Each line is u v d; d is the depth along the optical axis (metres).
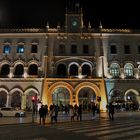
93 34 53.75
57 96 50.16
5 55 52.88
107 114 42.44
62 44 53.44
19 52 53.06
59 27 54.25
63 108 48.75
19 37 54.03
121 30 54.19
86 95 50.34
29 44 53.41
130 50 53.12
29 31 54.00
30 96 50.19
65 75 51.25
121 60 52.25
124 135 16.55
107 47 53.06
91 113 45.09
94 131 19.09
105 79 50.16
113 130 19.59
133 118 33.84
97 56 52.34
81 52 52.62
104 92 49.12
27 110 48.56
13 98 50.16
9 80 50.50
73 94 48.97
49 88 49.25
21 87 50.03
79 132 18.61
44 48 52.69
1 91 50.84
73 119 31.88
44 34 53.72
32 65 52.50
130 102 49.84
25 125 26.14
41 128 22.48
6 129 21.81
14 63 52.16
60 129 21.19
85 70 52.06
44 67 50.94
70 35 53.72
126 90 49.88
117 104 48.62
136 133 17.56
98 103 48.31
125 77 50.97
